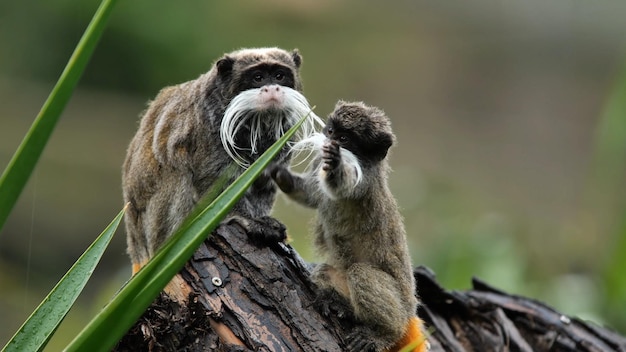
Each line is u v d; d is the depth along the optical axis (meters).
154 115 9.37
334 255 7.36
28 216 20.64
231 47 29.19
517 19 36.56
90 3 26.95
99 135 25.30
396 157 25.38
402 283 7.21
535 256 17.48
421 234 16.22
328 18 34.44
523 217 20.61
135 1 27.58
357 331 6.71
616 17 35.50
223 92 8.62
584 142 27.58
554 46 34.47
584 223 19.22
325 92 29.88
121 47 27.70
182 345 6.06
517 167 25.22
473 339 8.97
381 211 7.23
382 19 35.66
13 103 25.83
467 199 20.16
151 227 8.93
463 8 37.34
